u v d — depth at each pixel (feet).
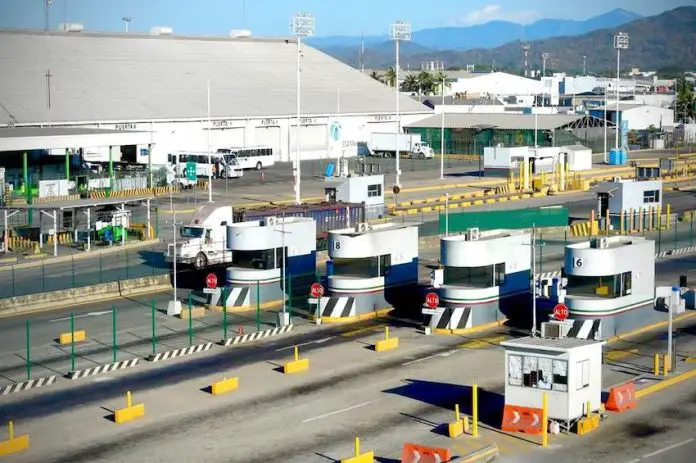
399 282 218.18
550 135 524.11
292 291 231.71
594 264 190.90
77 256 276.62
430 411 155.02
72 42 522.06
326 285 218.38
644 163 498.28
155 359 184.75
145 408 158.81
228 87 522.47
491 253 202.90
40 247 285.43
